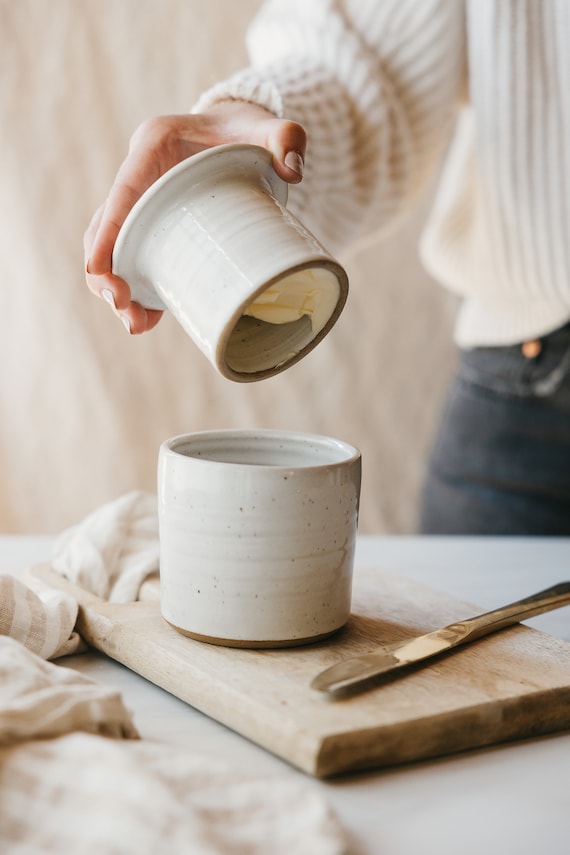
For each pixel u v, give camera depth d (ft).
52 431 5.55
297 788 1.45
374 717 1.69
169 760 1.49
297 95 2.89
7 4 5.09
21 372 5.48
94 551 2.39
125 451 5.58
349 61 3.07
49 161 5.27
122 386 5.53
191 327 1.84
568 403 3.69
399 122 3.18
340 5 3.21
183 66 5.30
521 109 3.30
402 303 5.85
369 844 1.44
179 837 1.31
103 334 5.47
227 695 1.79
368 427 5.95
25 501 5.61
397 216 3.47
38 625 2.06
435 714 1.70
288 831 1.36
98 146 5.30
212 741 1.77
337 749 1.61
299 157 2.04
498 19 3.20
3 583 2.04
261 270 1.72
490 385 3.90
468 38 3.36
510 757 1.75
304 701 1.75
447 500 4.10
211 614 1.99
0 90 5.16
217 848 1.29
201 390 5.64
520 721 1.80
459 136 4.05
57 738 1.54
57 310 5.40
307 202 2.93
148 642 2.02
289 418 5.84
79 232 5.36
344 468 2.01
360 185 3.18
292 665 1.93
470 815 1.53
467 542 3.07
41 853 1.32
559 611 2.48
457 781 1.65
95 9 5.16
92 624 2.18
